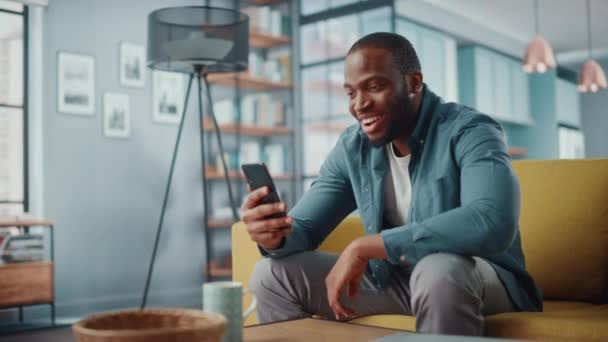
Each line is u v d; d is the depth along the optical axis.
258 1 5.62
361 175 1.55
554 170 1.76
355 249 1.21
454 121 1.42
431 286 1.14
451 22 6.82
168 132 4.92
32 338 3.49
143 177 4.76
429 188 1.42
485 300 1.32
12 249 3.74
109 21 4.61
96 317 0.81
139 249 4.71
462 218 1.20
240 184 5.37
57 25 4.35
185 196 5.02
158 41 3.55
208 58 3.55
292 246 1.48
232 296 0.90
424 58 6.48
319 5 5.40
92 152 4.48
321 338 0.96
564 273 1.67
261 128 5.27
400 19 6.15
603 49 8.77
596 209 1.66
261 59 5.57
